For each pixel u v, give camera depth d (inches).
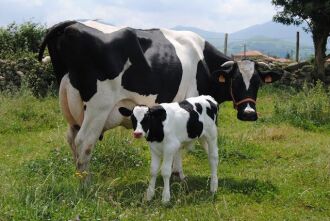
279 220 220.5
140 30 253.3
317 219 221.3
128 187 247.3
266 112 444.1
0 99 397.4
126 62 237.6
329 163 277.1
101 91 233.9
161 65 248.5
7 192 213.3
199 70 268.5
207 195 240.8
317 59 599.5
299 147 322.3
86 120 235.9
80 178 236.2
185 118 229.0
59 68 243.6
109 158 276.8
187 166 287.4
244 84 263.3
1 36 565.0
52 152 287.1
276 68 595.8
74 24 233.6
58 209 207.3
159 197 234.8
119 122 241.0
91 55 231.0
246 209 229.9
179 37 266.1
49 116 380.2
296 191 247.6
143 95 243.9
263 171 277.0
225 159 295.1
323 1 553.6
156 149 227.6
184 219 215.3
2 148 312.5
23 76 470.6
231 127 379.2
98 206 210.8
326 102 416.5
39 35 579.2
